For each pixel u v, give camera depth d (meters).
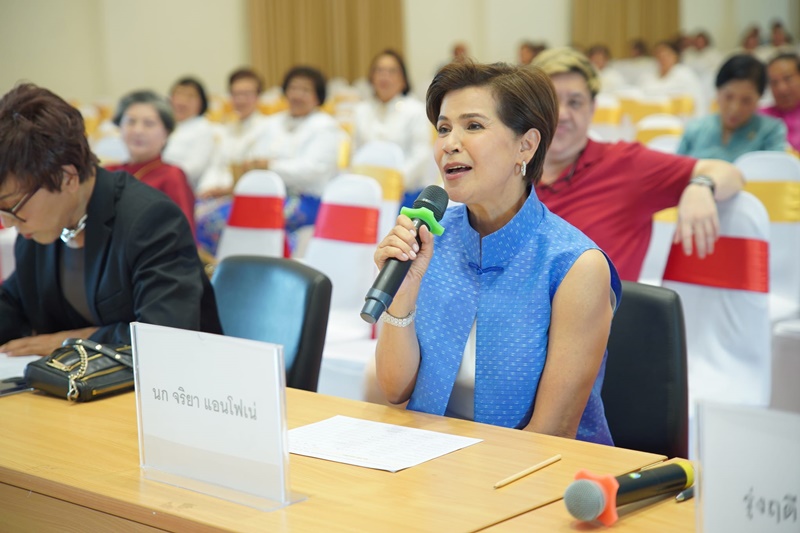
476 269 1.81
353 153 6.92
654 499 1.24
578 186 2.90
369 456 1.42
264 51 11.93
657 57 12.88
